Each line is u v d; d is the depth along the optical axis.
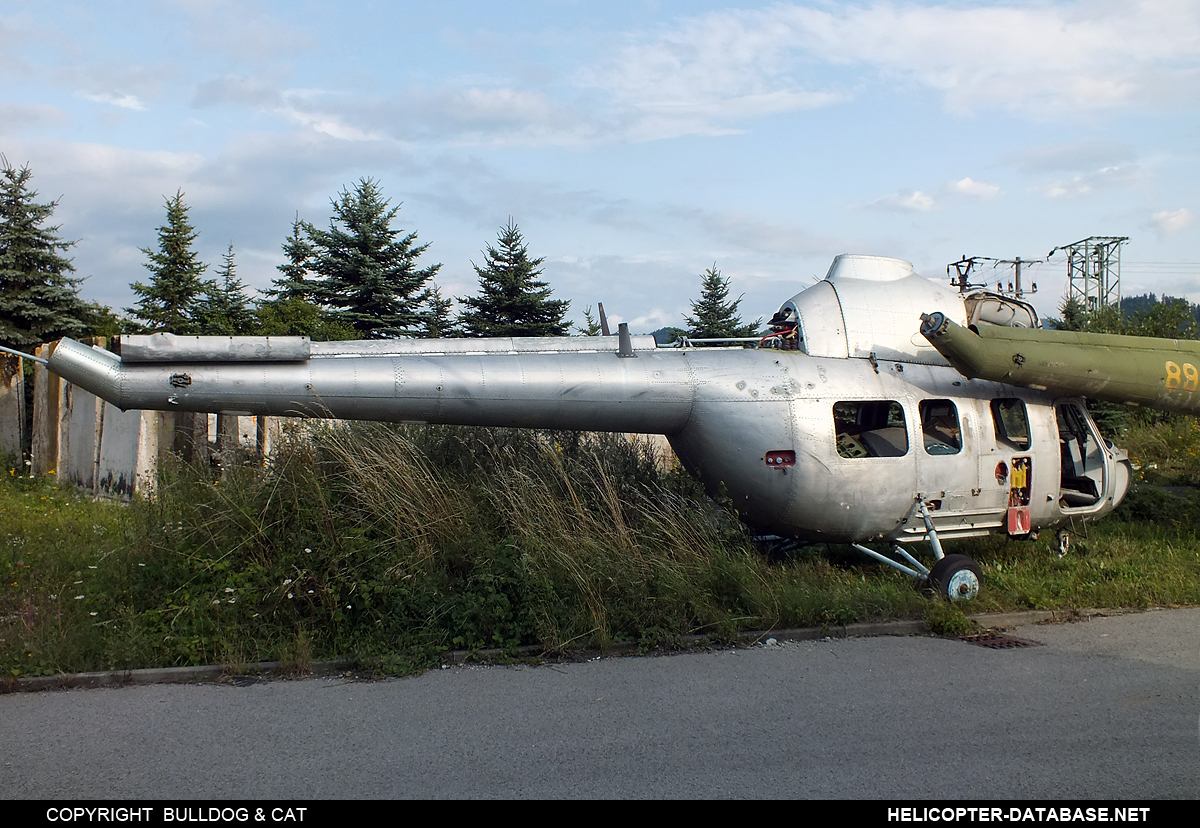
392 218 22.64
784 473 6.87
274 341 5.95
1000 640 5.86
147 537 6.18
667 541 6.70
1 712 4.50
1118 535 9.24
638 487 7.24
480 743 4.04
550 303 24.11
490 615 5.55
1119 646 5.68
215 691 4.86
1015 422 8.06
